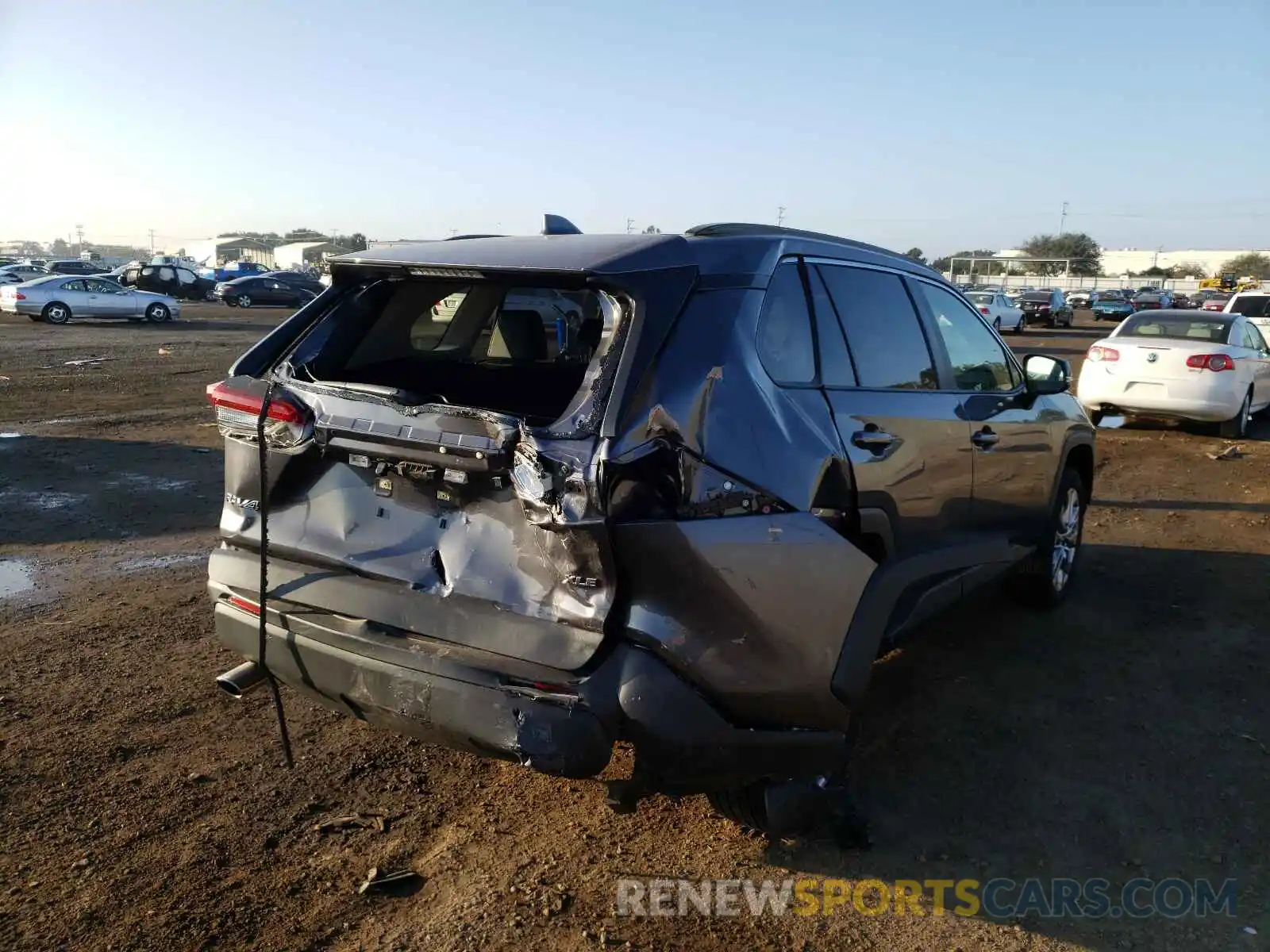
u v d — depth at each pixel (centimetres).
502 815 364
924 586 412
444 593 297
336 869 328
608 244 308
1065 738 433
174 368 1877
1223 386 1198
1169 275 11269
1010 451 480
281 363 358
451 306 414
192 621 550
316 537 327
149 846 337
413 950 291
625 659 273
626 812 298
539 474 267
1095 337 3653
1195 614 589
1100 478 1010
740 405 299
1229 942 304
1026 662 516
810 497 314
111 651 504
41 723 422
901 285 430
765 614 291
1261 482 981
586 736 268
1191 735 437
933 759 414
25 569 640
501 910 309
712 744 281
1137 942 303
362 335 382
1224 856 347
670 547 272
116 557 670
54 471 934
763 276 331
